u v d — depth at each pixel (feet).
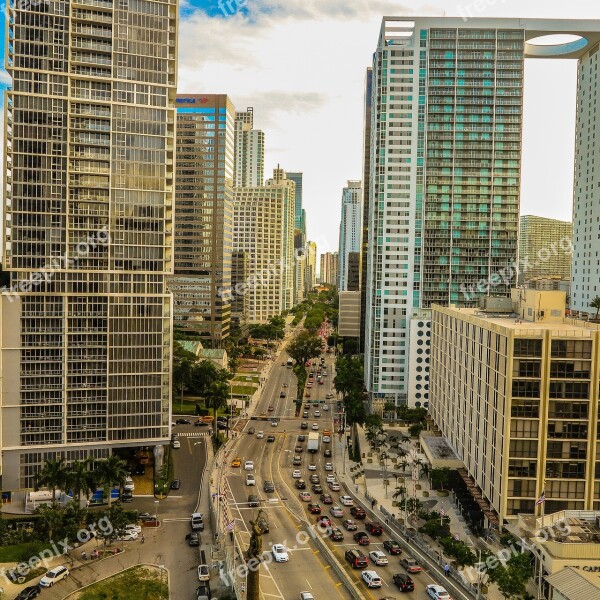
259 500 416.26
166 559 328.70
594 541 282.77
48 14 407.64
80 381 420.77
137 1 430.20
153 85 434.30
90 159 419.33
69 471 358.02
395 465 501.56
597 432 336.70
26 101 405.59
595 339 335.06
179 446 534.37
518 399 336.08
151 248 433.07
